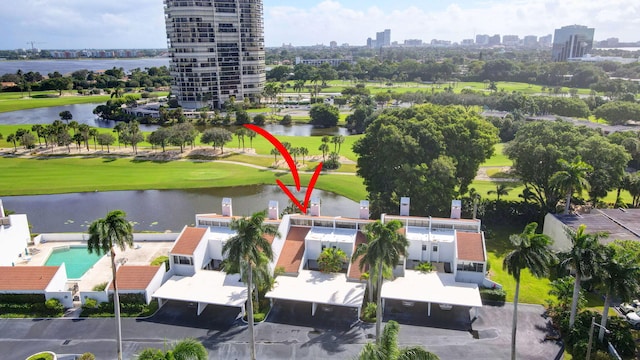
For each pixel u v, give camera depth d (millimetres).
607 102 190125
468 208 84625
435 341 52188
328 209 101188
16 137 151250
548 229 77438
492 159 137000
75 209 102125
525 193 90312
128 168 132500
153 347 51906
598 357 47031
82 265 72500
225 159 140625
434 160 82000
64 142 151375
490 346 51312
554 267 63188
